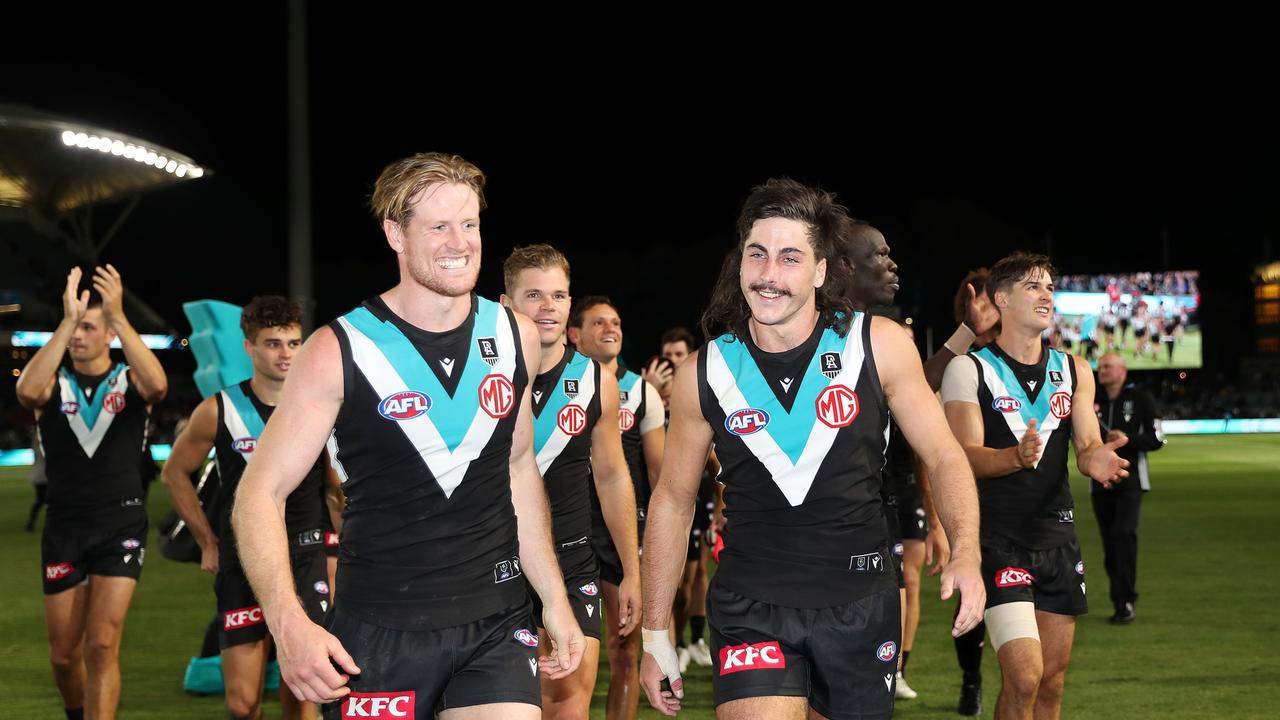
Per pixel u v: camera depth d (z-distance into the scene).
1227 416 47.00
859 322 3.29
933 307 52.06
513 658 3.10
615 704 5.20
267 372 5.13
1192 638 7.80
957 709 6.18
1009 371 4.76
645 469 6.45
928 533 5.91
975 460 4.47
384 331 3.00
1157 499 17.78
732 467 3.33
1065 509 4.70
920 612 9.05
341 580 3.08
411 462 3.00
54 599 5.52
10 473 27.80
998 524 4.64
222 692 6.64
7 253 37.16
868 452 3.28
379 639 3.00
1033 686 4.38
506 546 3.17
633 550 4.93
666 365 8.23
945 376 4.86
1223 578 10.33
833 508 3.26
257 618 4.91
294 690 2.65
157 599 10.06
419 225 2.95
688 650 7.73
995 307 4.88
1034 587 4.66
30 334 38.81
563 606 3.30
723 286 3.40
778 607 3.26
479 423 3.05
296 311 5.18
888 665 3.31
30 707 6.33
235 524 2.82
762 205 3.20
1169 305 49.38
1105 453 4.52
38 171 31.80
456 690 3.07
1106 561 8.55
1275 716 5.78
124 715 6.16
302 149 10.78
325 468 5.39
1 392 42.94
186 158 27.34
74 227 35.19
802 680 3.27
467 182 3.00
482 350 3.08
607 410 5.02
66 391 5.57
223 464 5.13
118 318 5.61
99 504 5.52
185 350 49.97
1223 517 15.30
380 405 2.96
